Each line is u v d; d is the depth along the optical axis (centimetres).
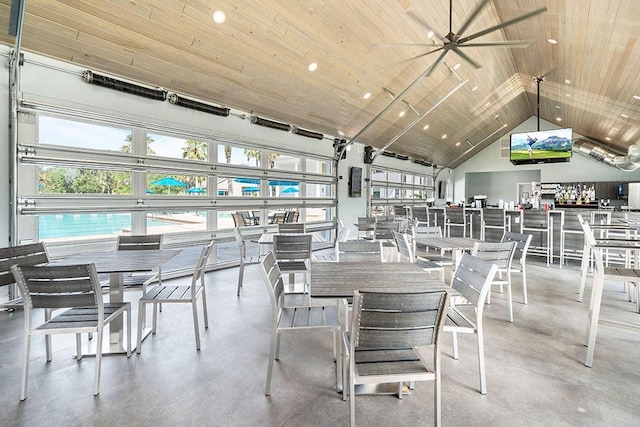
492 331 307
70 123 389
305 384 222
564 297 412
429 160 1242
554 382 222
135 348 271
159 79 439
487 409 194
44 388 216
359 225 607
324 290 196
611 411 192
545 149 848
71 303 210
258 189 632
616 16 348
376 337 158
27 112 350
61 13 322
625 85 539
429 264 384
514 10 468
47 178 377
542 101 975
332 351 269
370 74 570
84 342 284
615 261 587
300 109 620
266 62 466
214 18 374
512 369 239
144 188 459
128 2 330
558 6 396
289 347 276
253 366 245
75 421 184
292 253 379
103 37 357
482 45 349
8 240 344
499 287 455
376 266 260
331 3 403
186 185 513
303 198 729
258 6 378
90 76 386
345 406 198
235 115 567
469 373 234
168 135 480
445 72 653
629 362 249
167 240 487
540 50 580
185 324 324
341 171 834
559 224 632
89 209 405
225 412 193
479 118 1003
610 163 1022
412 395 209
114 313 237
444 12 461
